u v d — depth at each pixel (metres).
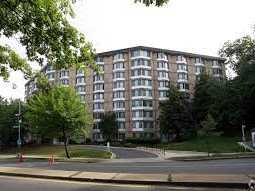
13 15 9.60
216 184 13.88
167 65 109.50
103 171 23.05
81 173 19.70
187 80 111.12
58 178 18.75
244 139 65.56
